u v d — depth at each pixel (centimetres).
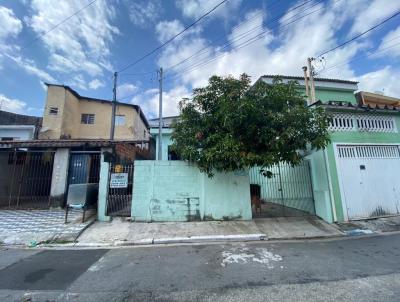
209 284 390
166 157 1484
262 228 758
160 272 443
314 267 461
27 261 509
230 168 781
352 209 854
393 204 900
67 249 599
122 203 851
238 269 454
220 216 825
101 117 2142
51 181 1000
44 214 885
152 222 802
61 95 1914
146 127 2675
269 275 423
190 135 787
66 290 374
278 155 718
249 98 729
